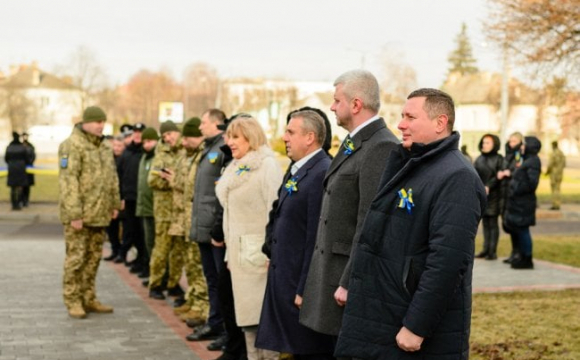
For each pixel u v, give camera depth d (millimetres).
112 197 8656
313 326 4855
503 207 12875
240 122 6180
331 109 4879
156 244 9570
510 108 80312
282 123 91250
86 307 8727
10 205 23625
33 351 6980
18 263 12625
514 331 7680
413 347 3650
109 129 96812
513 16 15398
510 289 10109
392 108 58594
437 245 3643
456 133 3896
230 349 6562
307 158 5473
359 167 4672
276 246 5469
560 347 7035
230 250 6043
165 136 9312
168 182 9312
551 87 16797
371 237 3900
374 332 3824
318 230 4973
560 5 14688
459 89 96688
